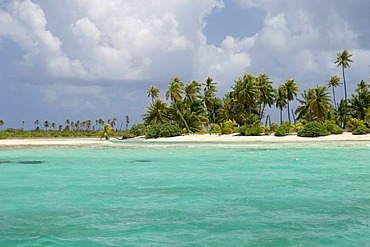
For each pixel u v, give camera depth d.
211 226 12.44
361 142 56.59
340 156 35.16
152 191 18.56
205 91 102.19
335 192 17.84
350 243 10.70
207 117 97.56
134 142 67.25
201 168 27.31
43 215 14.11
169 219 13.36
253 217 13.49
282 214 13.88
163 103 91.00
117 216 13.86
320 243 10.72
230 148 47.03
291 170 25.75
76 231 12.09
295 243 10.74
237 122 96.62
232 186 19.70
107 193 18.16
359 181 21.02
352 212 14.05
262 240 11.02
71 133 126.00
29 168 28.06
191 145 54.50
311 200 16.11
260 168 26.94
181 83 96.56
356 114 87.06
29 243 10.98
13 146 53.47
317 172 24.67
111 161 32.72
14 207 15.44
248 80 93.19
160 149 46.44
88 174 24.78
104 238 11.37
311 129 66.69
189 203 15.80
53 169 27.44
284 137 68.06
